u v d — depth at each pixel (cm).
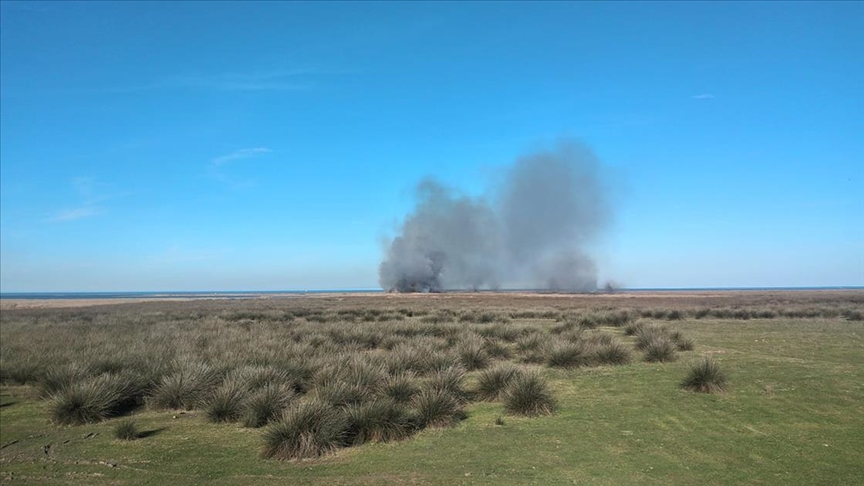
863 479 746
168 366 1614
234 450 989
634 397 1259
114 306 8250
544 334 2241
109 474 880
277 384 1305
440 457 902
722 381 1297
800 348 1930
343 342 2256
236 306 7056
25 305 9369
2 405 1451
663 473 792
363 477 820
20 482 855
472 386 1445
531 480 782
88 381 1397
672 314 3694
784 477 761
